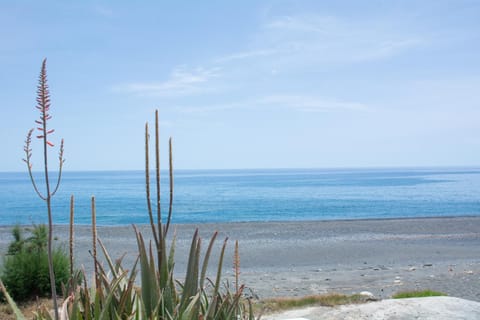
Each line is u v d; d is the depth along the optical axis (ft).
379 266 71.56
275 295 48.93
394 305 31.73
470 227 134.21
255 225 144.05
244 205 257.96
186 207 244.63
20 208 251.80
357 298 35.19
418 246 95.35
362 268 69.56
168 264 11.08
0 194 404.36
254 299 36.96
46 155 8.01
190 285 10.48
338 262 75.77
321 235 115.34
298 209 228.84
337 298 35.29
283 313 31.91
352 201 283.59
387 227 135.64
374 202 273.54
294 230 127.85
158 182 10.41
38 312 10.43
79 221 177.88
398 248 92.17
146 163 10.32
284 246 94.68
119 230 125.18
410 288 53.16
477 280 57.31
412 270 67.10
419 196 328.08
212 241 10.70
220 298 11.10
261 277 61.05
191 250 10.55
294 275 62.85
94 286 10.67
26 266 37.99
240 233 119.65
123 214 207.51
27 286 37.19
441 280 58.13
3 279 37.06
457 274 62.44
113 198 329.31
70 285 10.37
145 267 10.26
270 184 573.33
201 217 190.19
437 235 115.03
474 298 47.24
